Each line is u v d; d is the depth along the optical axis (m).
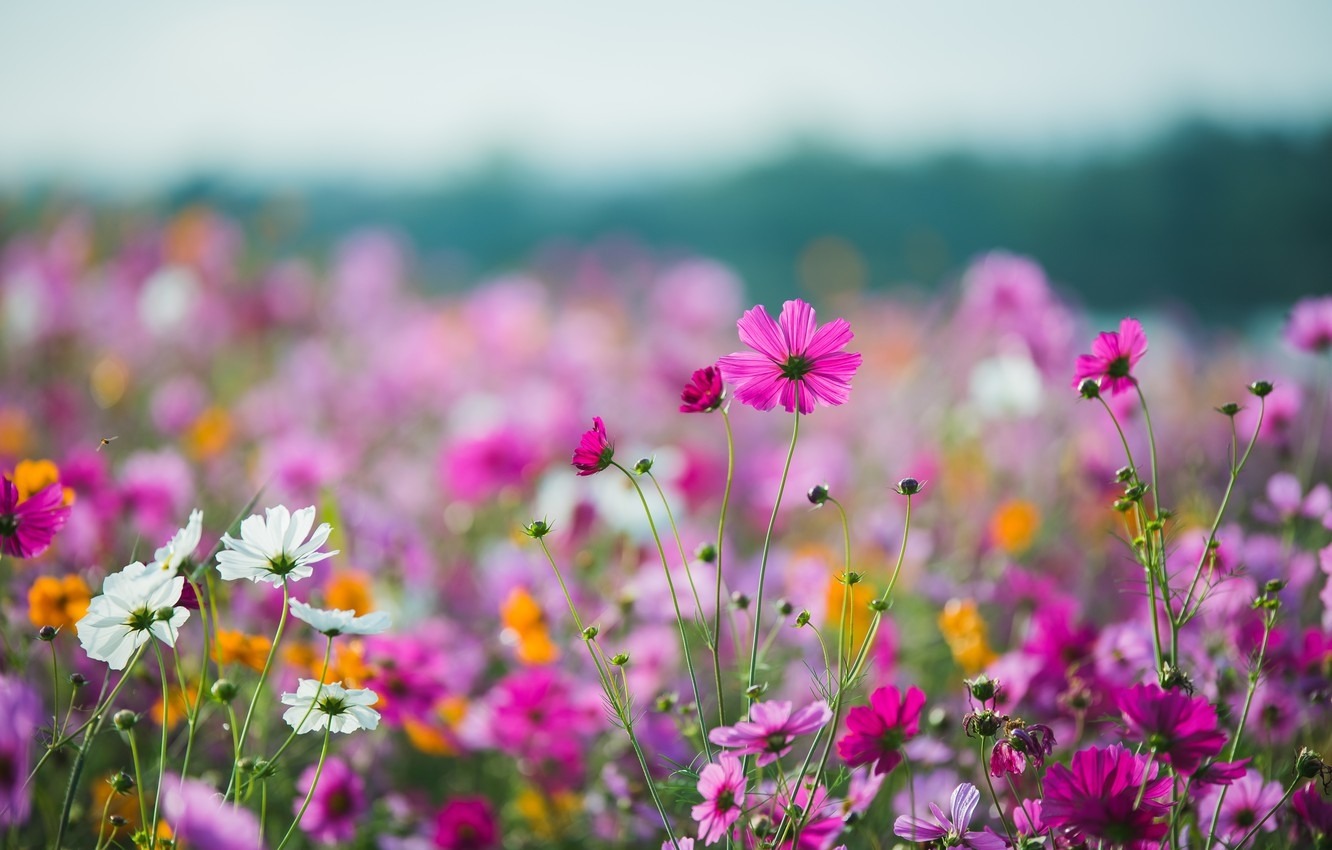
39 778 2.18
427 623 2.52
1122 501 1.98
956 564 3.02
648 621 2.47
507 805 2.43
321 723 1.93
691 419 4.57
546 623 2.46
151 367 5.10
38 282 4.98
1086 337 3.98
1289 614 2.23
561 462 3.59
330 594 2.34
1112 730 2.06
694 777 2.03
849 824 2.01
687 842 1.94
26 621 2.22
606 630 2.40
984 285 3.79
